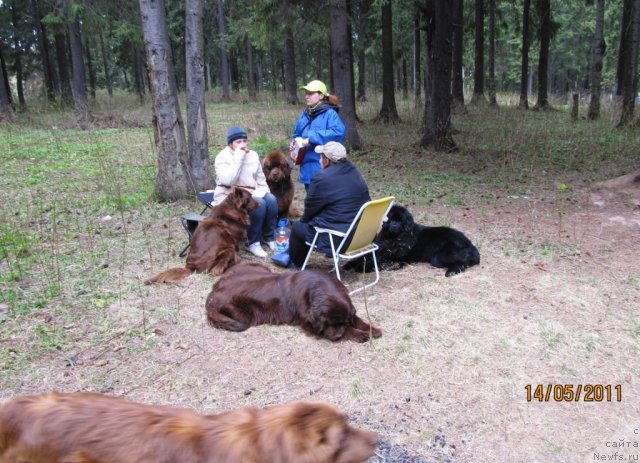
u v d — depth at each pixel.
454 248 5.15
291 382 3.42
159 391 3.34
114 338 3.98
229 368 3.58
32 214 7.16
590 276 4.91
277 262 5.36
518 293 4.61
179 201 7.55
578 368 3.52
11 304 4.46
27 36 27.48
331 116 5.83
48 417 1.89
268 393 3.30
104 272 5.18
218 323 4.07
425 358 3.67
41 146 12.51
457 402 3.20
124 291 4.75
